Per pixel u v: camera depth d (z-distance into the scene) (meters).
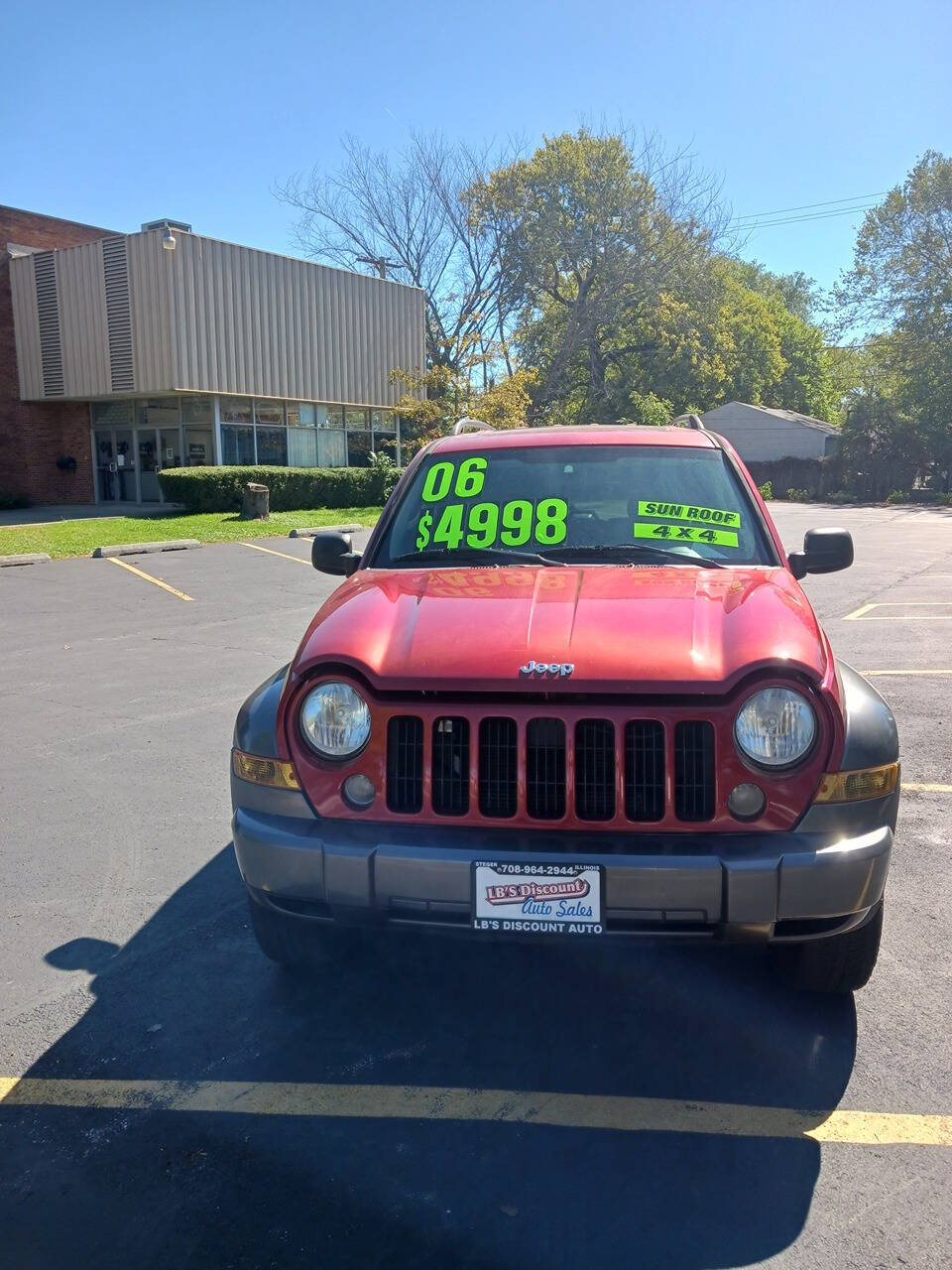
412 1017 3.29
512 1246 2.26
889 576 14.04
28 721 7.05
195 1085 2.92
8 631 10.62
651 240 39.44
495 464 4.26
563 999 3.39
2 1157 2.62
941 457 40.72
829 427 49.97
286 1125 2.73
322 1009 3.35
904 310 41.19
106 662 9.01
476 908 2.68
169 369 22.22
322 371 26.41
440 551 3.90
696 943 2.69
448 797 2.81
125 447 26.45
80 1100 2.86
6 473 25.47
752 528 3.85
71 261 23.72
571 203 39.47
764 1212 2.35
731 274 49.72
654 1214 2.35
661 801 2.71
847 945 3.03
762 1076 2.91
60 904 4.16
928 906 3.97
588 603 3.13
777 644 2.79
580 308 40.69
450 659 2.83
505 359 40.47
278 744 2.93
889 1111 2.73
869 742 2.78
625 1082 2.90
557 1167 2.53
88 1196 2.46
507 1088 2.88
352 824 2.85
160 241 21.83
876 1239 2.26
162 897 4.22
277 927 3.33
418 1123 2.73
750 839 2.67
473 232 40.34
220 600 12.47
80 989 3.48
